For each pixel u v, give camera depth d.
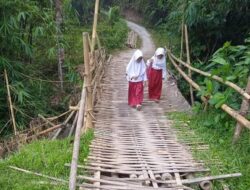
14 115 8.08
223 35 11.05
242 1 9.63
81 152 5.27
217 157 5.16
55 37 10.37
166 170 4.82
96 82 7.86
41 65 11.95
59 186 4.36
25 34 9.69
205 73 7.38
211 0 10.00
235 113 5.38
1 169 4.87
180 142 5.82
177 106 7.78
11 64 8.67
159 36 21.98
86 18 20.67
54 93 10.16
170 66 12.16
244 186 4.45
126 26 24.41
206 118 6.66
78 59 13.29
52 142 5.67
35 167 4.89
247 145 5.31
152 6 26.72
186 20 10.50
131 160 5.12
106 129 6.35
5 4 7.95
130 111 7.39
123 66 12.12
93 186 4.28
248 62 6.31
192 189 4.34
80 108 5.54
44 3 10.74
